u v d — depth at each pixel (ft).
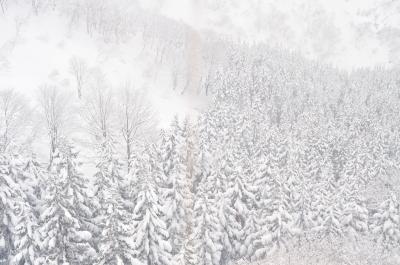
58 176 77.51
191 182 114.83
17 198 81.82
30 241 72.69
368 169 166.81
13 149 97.50
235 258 112.98
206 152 126.41
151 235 79.77
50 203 72.69
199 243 96.17
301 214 115.65
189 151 121.08
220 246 100.07
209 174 126.00
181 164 109.70
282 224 107.65
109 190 84.23
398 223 117.60
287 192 118.21
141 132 170.81
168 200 100.99
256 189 116.88
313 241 112.47
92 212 83.92
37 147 162.40
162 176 106.73
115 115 183.93
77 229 77.56
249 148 179.01
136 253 69.77
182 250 81.82
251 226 111.96
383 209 121.29
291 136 180.75
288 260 104.68
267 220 109.40
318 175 161.38
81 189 80.02
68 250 74.02
